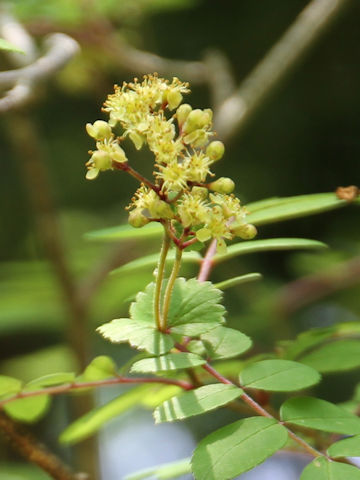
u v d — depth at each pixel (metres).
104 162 1.62
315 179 8.45
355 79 8.35
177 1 4.81
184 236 1.67
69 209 8.32
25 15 4.27
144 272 4.94
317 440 2.04
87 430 2.41
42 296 5.07
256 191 8.29
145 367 1.60
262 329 5.44
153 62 4.70
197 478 1.40
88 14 4.36
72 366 5.08
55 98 8.30
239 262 7.36
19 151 4.72
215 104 4.75
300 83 8.41
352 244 6.62
